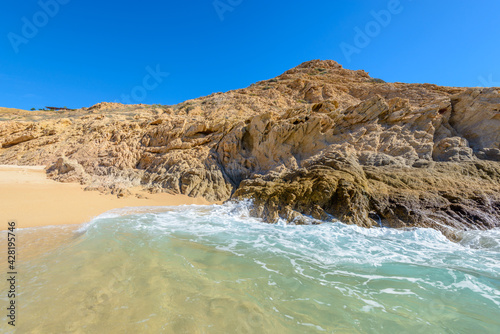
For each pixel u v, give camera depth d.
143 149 18.17
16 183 12.94
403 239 6.64
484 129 10.35
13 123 23.50
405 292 3.83
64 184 14.09
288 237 6.88
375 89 24.95
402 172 9.18
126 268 4.59
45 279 4.10
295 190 9.36
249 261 5.09
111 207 11.41
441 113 11.63
